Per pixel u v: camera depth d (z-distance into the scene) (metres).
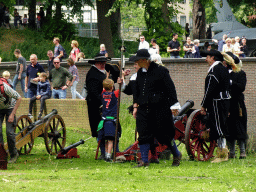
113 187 19.50
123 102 54.69
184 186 20.08
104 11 115.94
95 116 31.52
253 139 51.84
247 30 97.00
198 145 32.59
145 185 20.16
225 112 30.34
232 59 32.34
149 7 92.75
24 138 34.06
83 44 121.50
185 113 35.91
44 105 49.41
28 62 70.50
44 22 129.88
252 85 52.91
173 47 71.31
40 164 29.34
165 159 32.62
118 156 29.69
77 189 18.94
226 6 120.19
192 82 55.09
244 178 22.98
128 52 123.50
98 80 30.92
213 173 24.45
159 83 25.41
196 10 118.06
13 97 29.47
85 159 32.03
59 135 35.88
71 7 124.50
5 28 123.19
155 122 25.53
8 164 29.23
